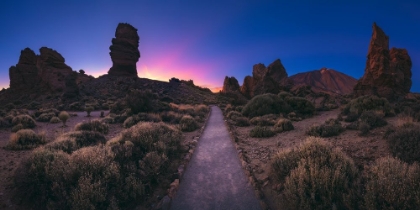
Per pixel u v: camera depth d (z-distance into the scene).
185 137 14.71
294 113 24.36
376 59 44.31
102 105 42.75
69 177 5.64
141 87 68.62
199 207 5.77
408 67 49.31
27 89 68.12
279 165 6.87
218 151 11.14
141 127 10.90
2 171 7.65
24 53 71.75
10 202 5.52
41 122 23.12
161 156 8.24
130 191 5.94
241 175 7.79
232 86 92.00
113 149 7.74
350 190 4.89
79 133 11.09
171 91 75.62
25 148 11.12
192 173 8.16
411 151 6.83
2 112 30.98
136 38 83.50
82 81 77.69
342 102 40.09
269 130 14.42
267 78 57.78
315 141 7.53
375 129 11.33
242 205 5.79
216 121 24.39
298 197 5.10
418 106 18.20
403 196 4.21
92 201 5.08
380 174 5.00
